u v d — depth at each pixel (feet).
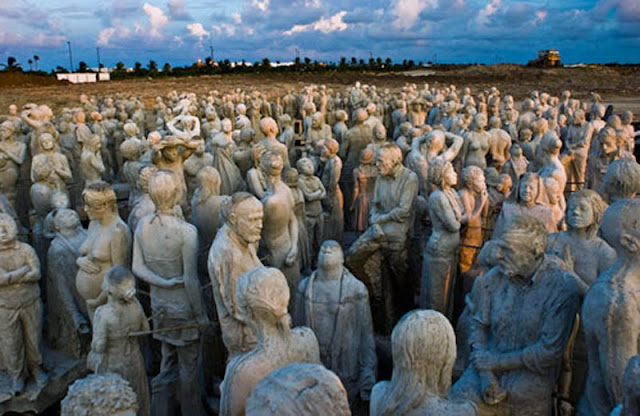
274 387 8.21
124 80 230.68
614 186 14.70
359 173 32.96
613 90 150.20
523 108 56.03
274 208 22.22
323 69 276.41
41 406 21.06
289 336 12.02
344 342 18.79
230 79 222.28
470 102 68.90
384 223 25.34
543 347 13.37
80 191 44.83
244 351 16.15
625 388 8.27
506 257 13.61
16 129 41.39
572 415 16.22
